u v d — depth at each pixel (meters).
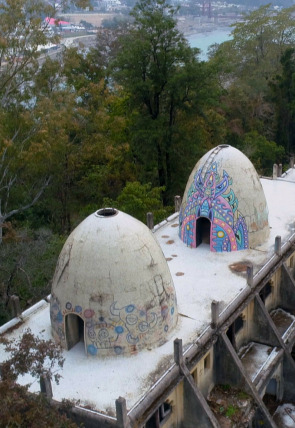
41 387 20.02
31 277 37.72
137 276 22.19
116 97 53.81
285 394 29.36
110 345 22.33
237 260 30.36
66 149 47.19
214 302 24.12
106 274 21.78
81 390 21.05
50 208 52.81
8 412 15.09
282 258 30.95
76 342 23.69
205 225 32.19
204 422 22.59
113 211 23.56
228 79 88.62
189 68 49.81
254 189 31.20
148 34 49.47
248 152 66.44
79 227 23.14
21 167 46.03
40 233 44.12
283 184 41.56
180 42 50.88
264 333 28.47
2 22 43.28
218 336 24.53
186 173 54.91
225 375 25.38
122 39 56.53
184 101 53.09
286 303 31.83
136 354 22.73
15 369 17.48
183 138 53.25
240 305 26.53
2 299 35.72
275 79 73.75
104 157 52.44
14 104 46.97
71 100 46.38
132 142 53.41
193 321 25.02
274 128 75.75
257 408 24.67
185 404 22.83
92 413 19.81
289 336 29.44
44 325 25.09
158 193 48.91
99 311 21.83
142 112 53.62
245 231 31.11
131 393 20.75
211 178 30.64
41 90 48.50
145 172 55.81
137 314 22.25
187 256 31.14
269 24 90.12
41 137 42.78
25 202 50.62
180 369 22.02
